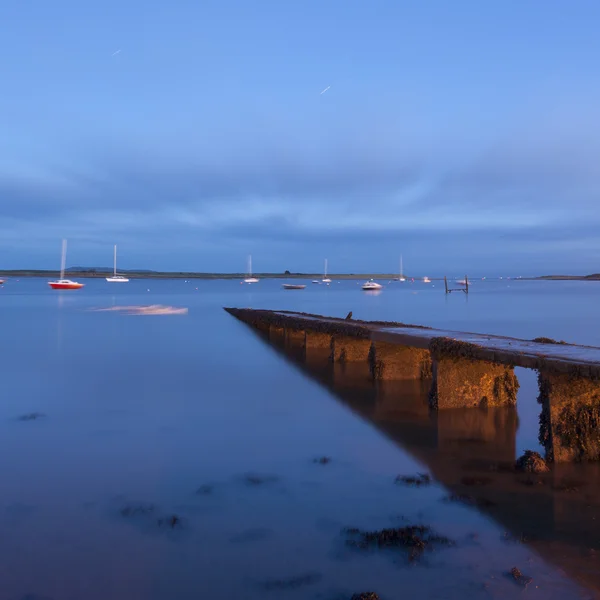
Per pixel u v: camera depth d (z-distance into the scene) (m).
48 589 6.39
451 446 11.25
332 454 10.79
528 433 12.10
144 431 12.38
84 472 9.86
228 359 23.22
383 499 8.66
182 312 53.53
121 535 7.57
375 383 17.55
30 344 28.30
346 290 147.50
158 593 6.32
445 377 14.02
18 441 11.65
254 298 92.75
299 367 20.97
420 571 6.66
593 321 44.72
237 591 6.34
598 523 7.77
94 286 159.62
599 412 10.20
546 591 6.23
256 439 11.79
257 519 8.01
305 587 6.40
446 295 101.62
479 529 7.64
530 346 12.98
